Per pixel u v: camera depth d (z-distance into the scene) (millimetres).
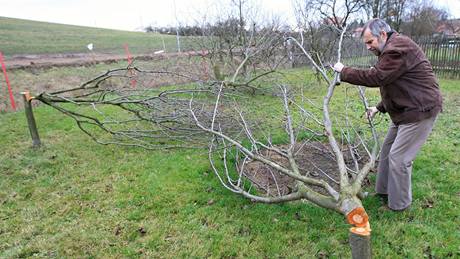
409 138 2982
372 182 3912
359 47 14070
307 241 2973
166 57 14414
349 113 6832
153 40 27266
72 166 4695
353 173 3787
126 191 3939
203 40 10461
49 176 4426
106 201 3730
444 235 2934
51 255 2934
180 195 3795
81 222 3375
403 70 2783
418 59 2816
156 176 4258
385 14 19359
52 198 3867
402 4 19797
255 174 4266
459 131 5461
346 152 4816
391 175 3150
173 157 4844
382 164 3396
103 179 4273
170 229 3213
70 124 6680
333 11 10234
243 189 3619
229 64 10008
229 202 3607
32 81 11586
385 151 3365
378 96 8461
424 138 3018
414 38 12578
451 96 8305
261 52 9438
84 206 3662
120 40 26734
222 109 6441
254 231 3137
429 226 3062
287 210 3408
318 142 5250
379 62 2828
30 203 3781
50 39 24172
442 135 5277
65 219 3449
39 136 6043
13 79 11641
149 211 3521
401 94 2916
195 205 3598
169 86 9914
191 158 4785
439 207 3318
